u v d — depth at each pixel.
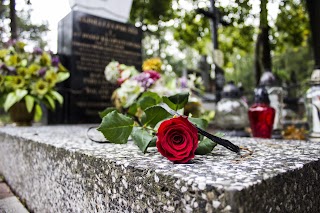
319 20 3.12
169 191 0.61
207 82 8.46
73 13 3.70
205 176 0.60
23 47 3.14
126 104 2.27
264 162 0.76
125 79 2.62
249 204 0.53
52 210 1.09
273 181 0.60
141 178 0.68
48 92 3.15
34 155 1.28
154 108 0.98
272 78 2.49
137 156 0.85
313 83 1.96
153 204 0.64
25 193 1.40
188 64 19.19
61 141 1.26
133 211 0.70
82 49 3.74
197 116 2.63
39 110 3.18
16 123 3.07
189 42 8.73
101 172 0.81
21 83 2.98
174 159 0.74
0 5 5.87
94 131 2.02
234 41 8.73
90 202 0.85
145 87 2.36
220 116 2.77
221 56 5.43
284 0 2.75
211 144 0.88
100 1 4.03
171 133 0.76
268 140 1.36
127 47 4.15
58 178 1.04
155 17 8.10
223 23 5.90
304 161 0.76
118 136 0.95
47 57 3.15
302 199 0.69
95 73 3.82
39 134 1.70
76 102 3.65
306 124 4.18
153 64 2.68
